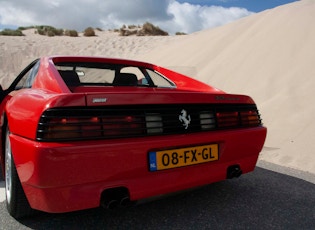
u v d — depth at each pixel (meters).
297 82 6.78
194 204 2.60
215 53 11.08
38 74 2.62
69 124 1.83
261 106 6.28
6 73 14.16
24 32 25.66
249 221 2.32
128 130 1.99
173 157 2.14
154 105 2.11
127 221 2.29
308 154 4.14
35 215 2.34
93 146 1.84
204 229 2.19
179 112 2.20
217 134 2.33
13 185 2.15
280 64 7.94
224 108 2.46
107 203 1.93
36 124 1.85
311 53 7.71
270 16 11.40
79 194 1.88
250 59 9.05
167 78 3.68
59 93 2.04
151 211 2.46
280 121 5.41
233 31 12.07
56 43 19.52
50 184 1.81
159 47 16.77
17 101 2.30
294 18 10.02
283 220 2.36
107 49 18.91
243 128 2.54
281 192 2.91
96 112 1.92
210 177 2.34
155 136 2.08
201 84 3.37
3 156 2.79
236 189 2.97
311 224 2.31
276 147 4.56
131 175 2.00
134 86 3.47
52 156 1.76
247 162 2.59
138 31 27.00
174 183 2.16
